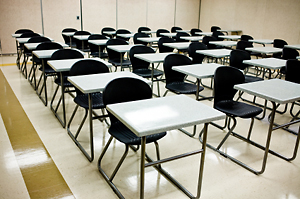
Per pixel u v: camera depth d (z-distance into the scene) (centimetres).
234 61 402
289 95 216
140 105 182
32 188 206
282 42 614
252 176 237
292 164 259
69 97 427
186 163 251
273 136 318
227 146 289
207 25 1091
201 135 310
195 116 165
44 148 268
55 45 423
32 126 317
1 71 586
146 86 220
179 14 1073
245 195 210
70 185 213
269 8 809
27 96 425
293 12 738
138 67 422
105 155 260
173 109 176
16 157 249
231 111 264
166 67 341
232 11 955
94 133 306
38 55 344
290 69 337
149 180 224
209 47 629
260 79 400
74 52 356
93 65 284
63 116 346
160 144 287
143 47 419
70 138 292
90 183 217
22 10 781
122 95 213
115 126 218
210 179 229
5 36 777
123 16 950
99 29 918
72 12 855
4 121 327
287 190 219
